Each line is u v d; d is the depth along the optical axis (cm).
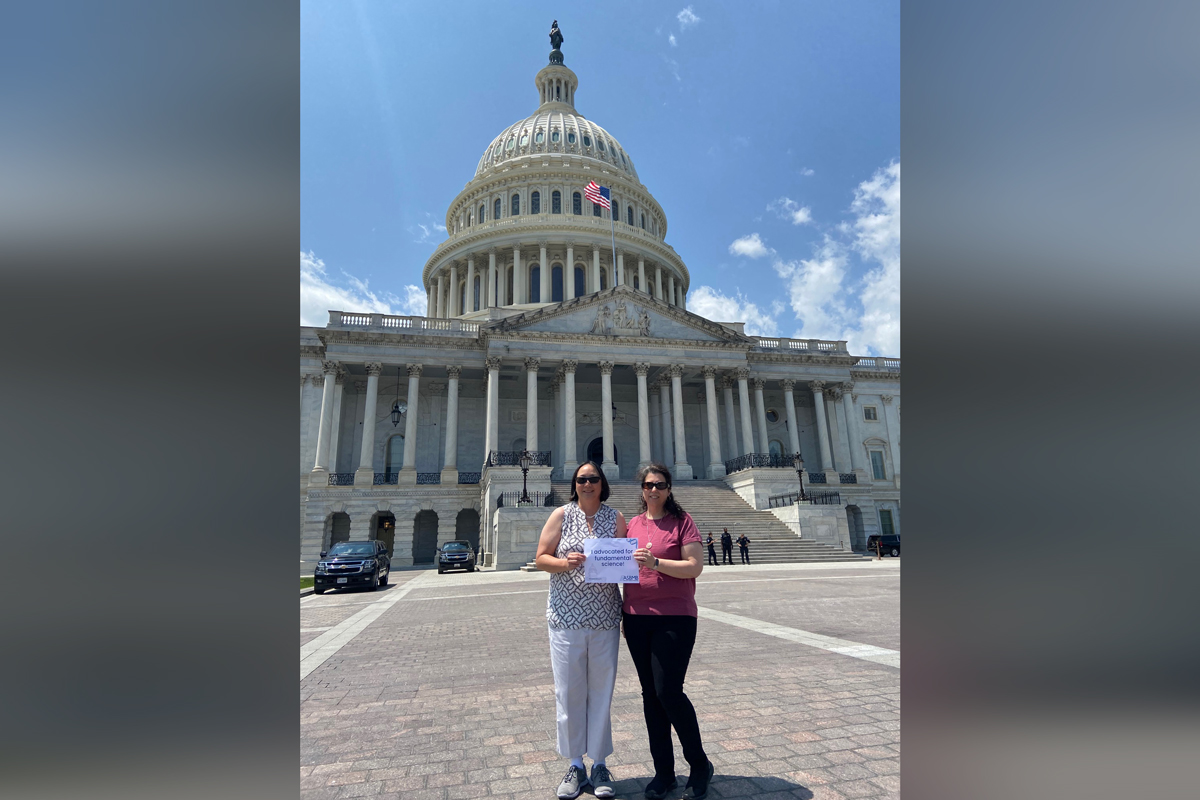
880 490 5762
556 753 576
